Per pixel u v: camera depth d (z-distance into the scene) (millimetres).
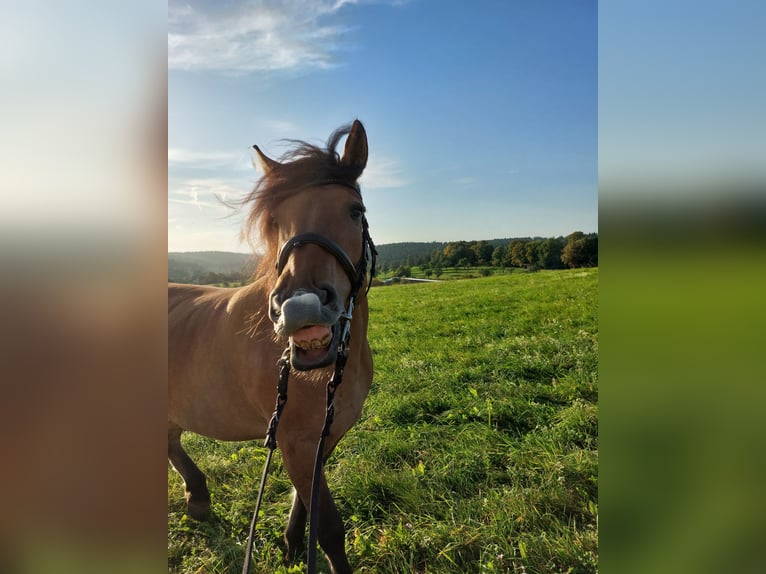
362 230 1960
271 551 2574
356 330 2123
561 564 2271
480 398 4305
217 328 2449
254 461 3562
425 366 5637
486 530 2516
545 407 3996
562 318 8203
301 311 1486
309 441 2088
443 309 10875
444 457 3279
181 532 2852
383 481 2990
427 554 2428
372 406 4391
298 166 1889
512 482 2975
